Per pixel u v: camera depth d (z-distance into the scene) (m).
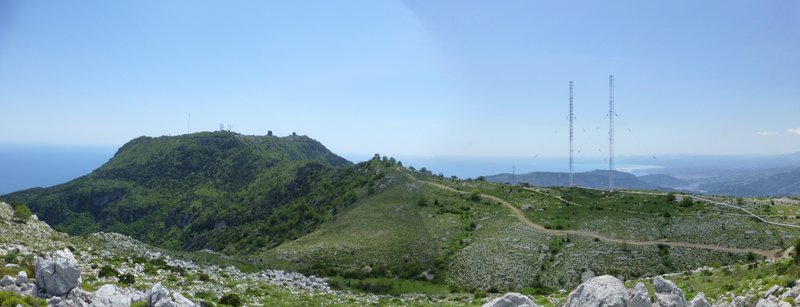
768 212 152.50
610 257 124.06
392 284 118.12
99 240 86.44
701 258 119.31
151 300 41.78
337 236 159.50
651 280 82.00
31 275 48.91
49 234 81.88
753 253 118.19
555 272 118.88
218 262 102.69
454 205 183.50
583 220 156.50
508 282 116.25
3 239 66.88
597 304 37.66
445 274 125.81
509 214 168.75
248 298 60.81
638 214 158.88
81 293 42.22
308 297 69.69
